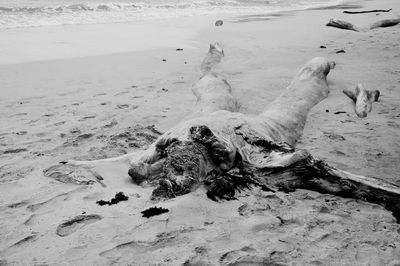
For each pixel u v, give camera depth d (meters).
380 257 2.93
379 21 14.12
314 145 5.26
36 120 6.23
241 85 7.76
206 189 3.81
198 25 15.96
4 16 16.11
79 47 11.63
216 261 2.79
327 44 11.55
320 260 2.85
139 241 3.01
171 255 2.85
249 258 2.83
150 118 6.32
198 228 3.19
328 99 6.96
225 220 3.33
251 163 4.17
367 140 5.41
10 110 6.71
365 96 6.68
